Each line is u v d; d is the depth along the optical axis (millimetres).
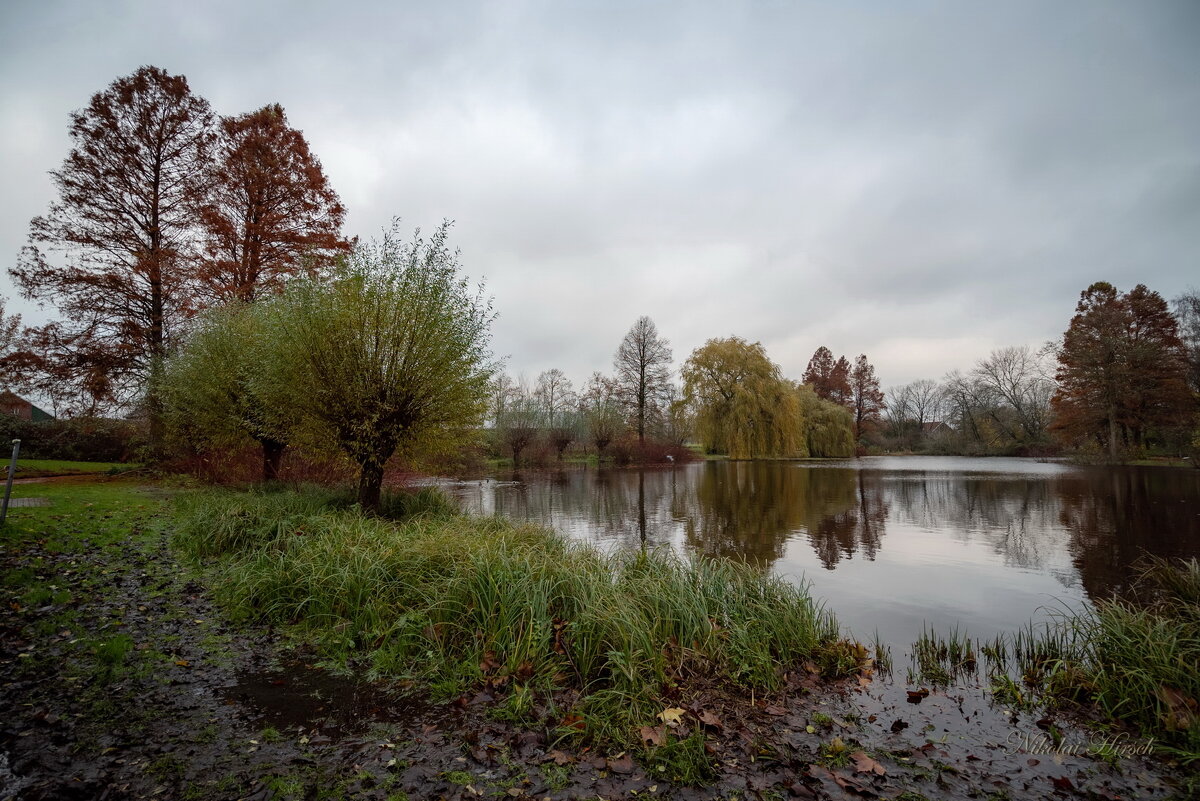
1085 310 41531
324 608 5500
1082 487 22766
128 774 2973
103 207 18297
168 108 19359
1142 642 4938
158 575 6641
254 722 3645
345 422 9492
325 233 21812
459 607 5168
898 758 3645
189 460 15555
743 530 14070
